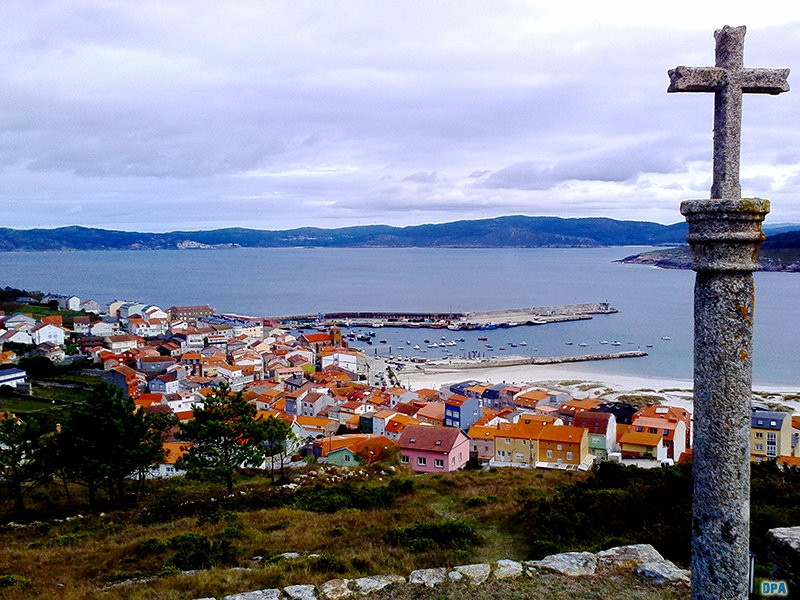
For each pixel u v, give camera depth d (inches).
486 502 1358.3
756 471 1206.9
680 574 690.8
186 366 5359.3
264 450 2022.6
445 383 5315.0
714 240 371.2
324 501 1407.5
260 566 882.8
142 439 1839.3
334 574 797.2
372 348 7470.5
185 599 733.3
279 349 6446.9
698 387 392.5
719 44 380.2
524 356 6752.0
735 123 372.5
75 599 767.7
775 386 5004.9
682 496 1043.9
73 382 4431.6
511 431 3090.6
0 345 5329.7
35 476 1770.4
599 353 6761.8
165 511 1476.4
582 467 2861.7
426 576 722.8
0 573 946.7
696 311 393.4
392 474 2118.6
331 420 3823.8
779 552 539.8
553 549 919.0
